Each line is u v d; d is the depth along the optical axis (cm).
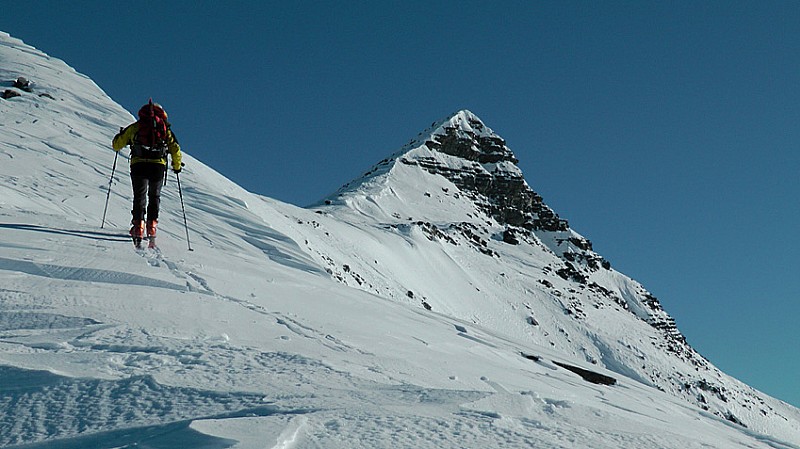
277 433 230
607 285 15925
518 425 292
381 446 235
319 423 254
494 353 914
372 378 398
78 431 247
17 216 1009
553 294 12369
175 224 1956
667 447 307
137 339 414
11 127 2433
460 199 17075
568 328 11250
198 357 373
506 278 11944
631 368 10812
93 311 488
